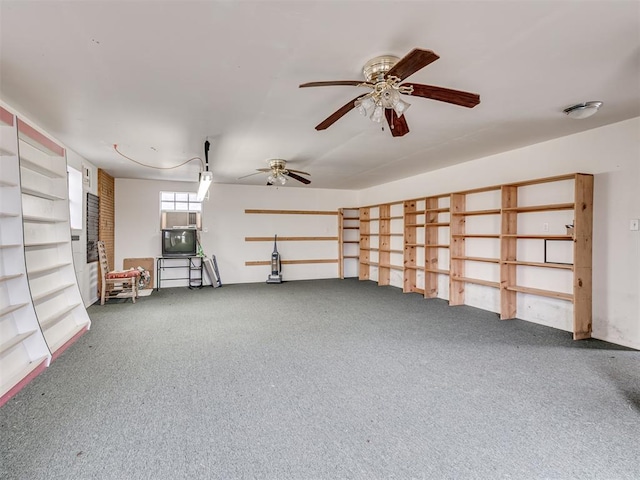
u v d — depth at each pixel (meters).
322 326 4.54
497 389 2.72
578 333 3.92
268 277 8.47
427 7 1.83
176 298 6.49
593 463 1.86
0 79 2.69
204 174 4.36
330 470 1.81
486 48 2.26
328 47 2.23
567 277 4.32
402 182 7.52
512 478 1.75
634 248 3.65
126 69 2.53
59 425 2.21
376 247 8.52
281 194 8.77
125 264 7.47
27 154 3.59
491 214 5.36
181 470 1.80
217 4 1.79
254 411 2.40
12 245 3.01
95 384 2.80
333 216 9.23
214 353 3.53
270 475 1.77
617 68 2.55
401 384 2.81
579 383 2.82
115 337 4.05
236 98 3.06
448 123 3.81
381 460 1.89
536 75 2.67
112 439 2.07
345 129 3.98
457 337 4.05
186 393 2.66
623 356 3.42
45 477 1.75
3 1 1.75
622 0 1.78
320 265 9.14
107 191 6.79
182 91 2.91
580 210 3.90
